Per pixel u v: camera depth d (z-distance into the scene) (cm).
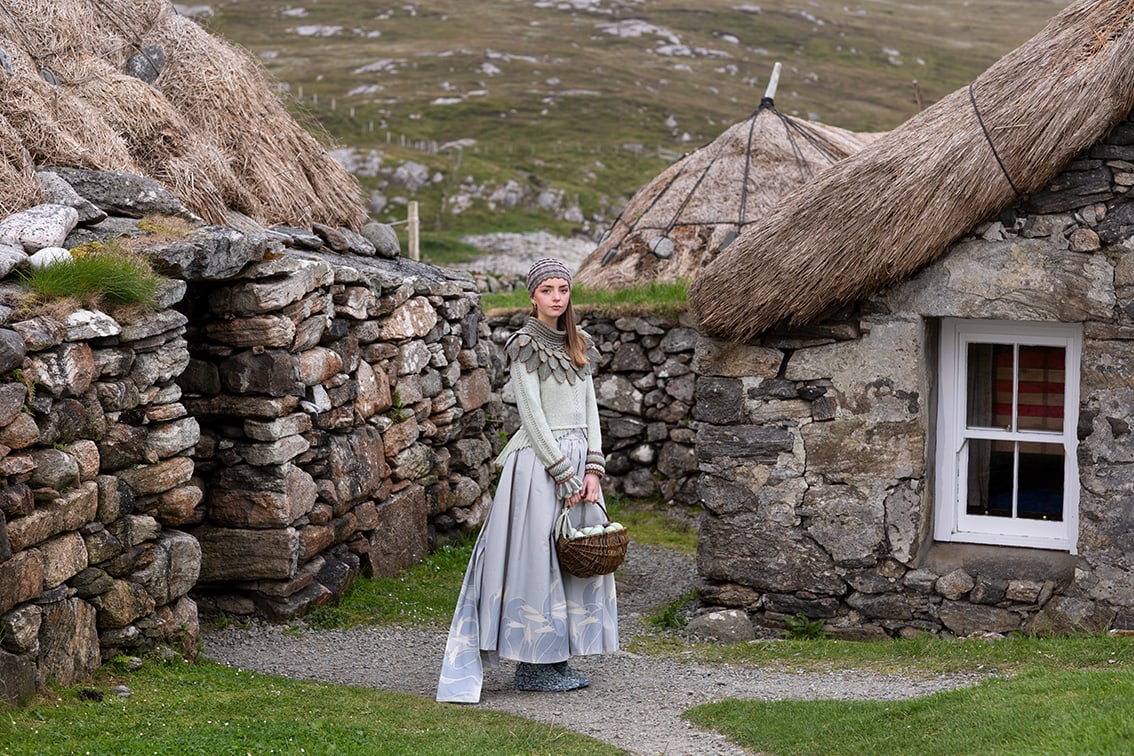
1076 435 688
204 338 676
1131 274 645
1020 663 603
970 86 688
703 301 713
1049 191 657
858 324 703
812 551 719
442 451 909
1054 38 676
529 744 460
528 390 541
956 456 727
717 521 737
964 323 718
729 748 470
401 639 673
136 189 687
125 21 890
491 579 545
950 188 656
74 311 520
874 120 5909
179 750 420
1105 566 658
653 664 635
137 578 545
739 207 1371
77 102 764
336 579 726
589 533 535
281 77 5834
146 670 538
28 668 465
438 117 5197
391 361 827
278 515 675
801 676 604
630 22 7512
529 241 3512
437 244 3341
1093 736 392
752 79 6569
